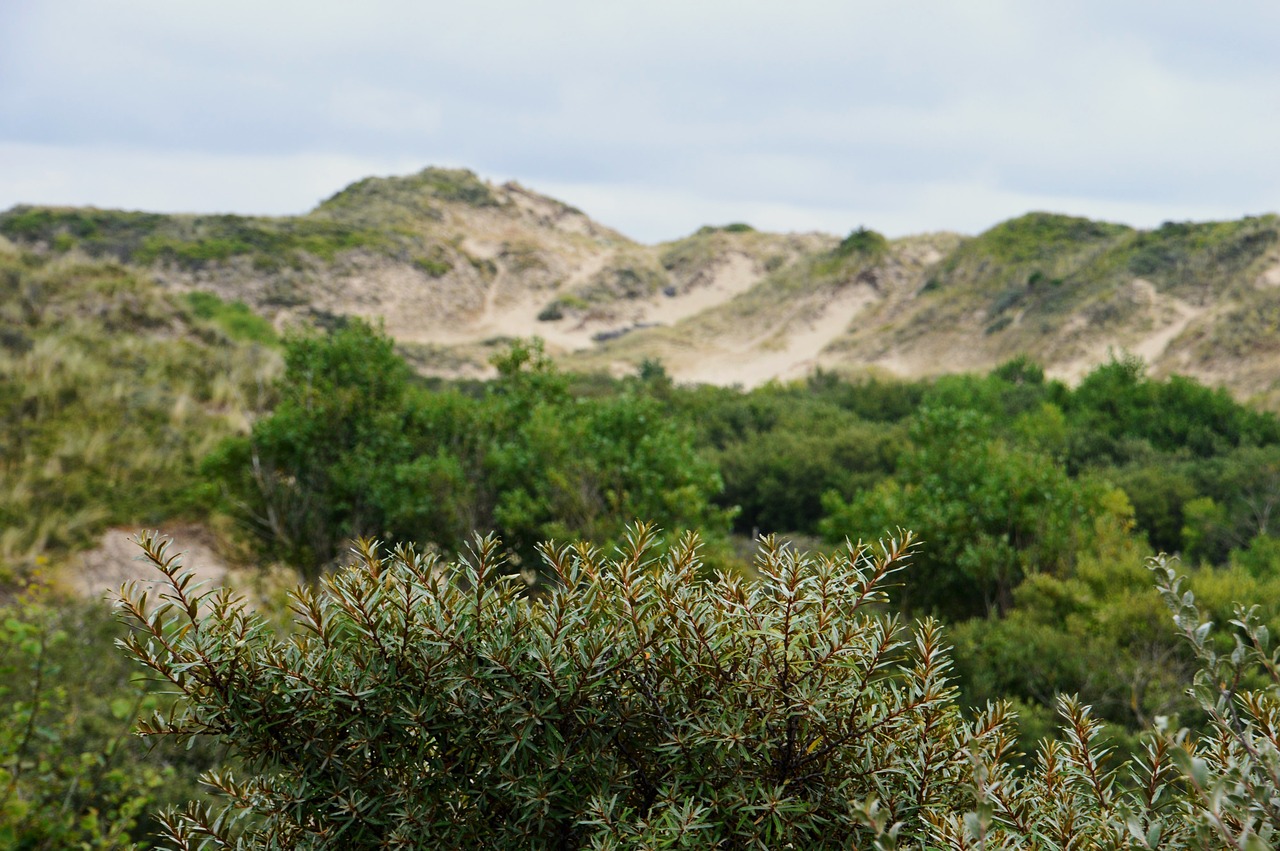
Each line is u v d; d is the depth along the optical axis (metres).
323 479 13.80
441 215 128.50
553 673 1.72
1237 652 1.36
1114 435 33.94
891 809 1.68
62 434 14.61
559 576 1.85
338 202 127.50
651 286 122.69
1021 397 41.31
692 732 1.72
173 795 4.39
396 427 14.20
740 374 88.62
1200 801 1.39
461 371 84.62
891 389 43.78
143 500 13.55
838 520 15.60
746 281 126.06
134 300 21.72
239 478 13.74
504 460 13.65
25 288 19.95
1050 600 12.05
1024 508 14.52
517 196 141.62
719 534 13.42
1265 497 22.55
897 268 105.88
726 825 1.70
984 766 1.65
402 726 1.78
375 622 1.75
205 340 22.16
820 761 1.77
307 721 1.72
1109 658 9.03
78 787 4.27
